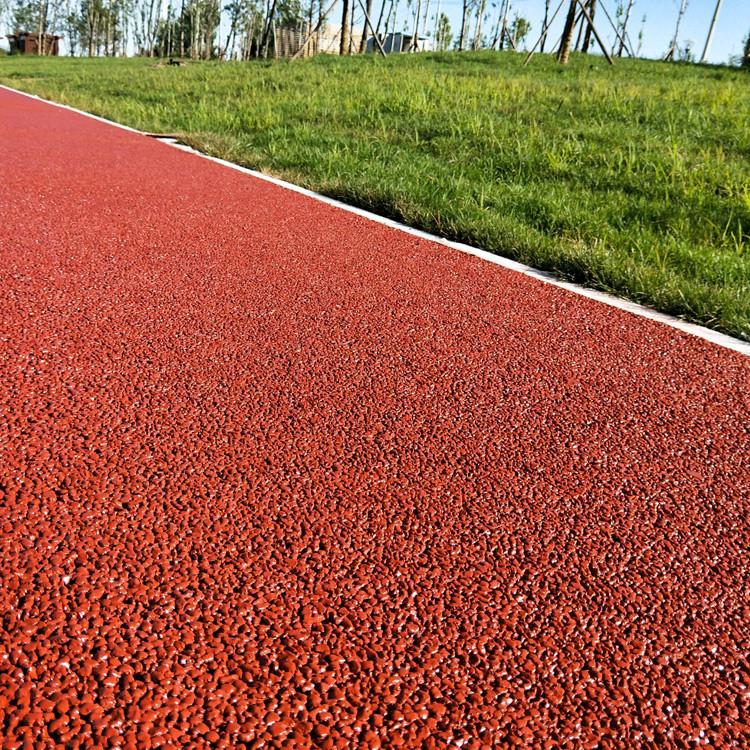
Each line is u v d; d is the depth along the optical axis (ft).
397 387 9.77
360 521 6.76
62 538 6.12
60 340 10.28
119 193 20.65
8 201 18.53
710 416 9.64
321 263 15.28
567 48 64.80
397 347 11.16
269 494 7.06
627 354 11.60
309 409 8.93
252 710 4.67
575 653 5.41
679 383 10.62
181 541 6.23
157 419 8.33
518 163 26.81
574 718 4.85
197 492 6.97
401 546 6.46
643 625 5.75
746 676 5.33
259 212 19.63
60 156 26.81
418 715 4.75
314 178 24.70
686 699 5.08
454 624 5.58
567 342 11.93
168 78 64.13
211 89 53.67
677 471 8.18
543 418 9.22
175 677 4.86
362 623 5.51
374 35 75.25
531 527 6.91
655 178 24.09
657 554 6.66
